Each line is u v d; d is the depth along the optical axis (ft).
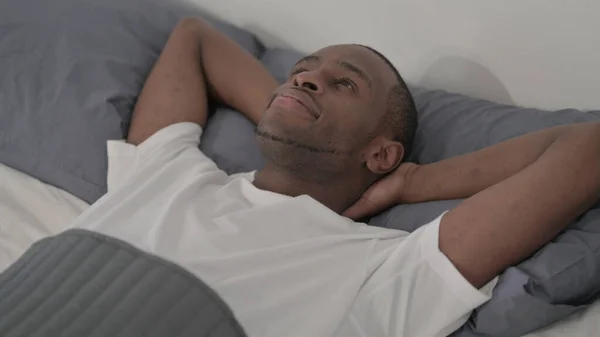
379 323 2.88
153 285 2.54
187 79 4.07
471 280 2.88
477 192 3.33
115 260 2.64
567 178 2.87
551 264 2.81
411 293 2.91
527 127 3.61
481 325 2.89
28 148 3.83
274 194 3.38
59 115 3.86
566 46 3.80
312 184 3.51
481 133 3.71
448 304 2.86
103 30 4.23
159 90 3.99
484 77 4.17
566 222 2.91
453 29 4.10
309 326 2.83
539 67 3.95
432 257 2.92
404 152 3.67
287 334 2.79
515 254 2.87
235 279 2.89
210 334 2.45
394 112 3.56
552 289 2.79
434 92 4.14
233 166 3.92
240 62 4.19
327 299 2.93
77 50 4.08
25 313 2.50
